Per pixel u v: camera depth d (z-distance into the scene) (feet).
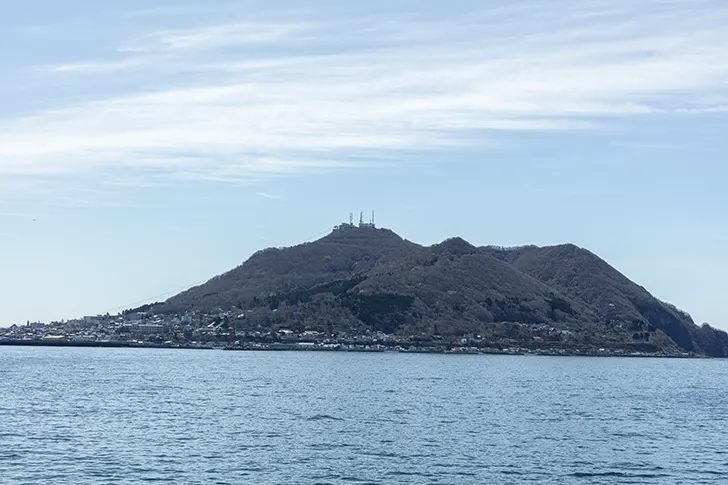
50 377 626.23
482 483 232.32
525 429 343.05
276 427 330.54
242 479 229.45
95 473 232.94
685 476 249.14
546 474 246.88
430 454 274.16
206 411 385.70
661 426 369.50
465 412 404.57
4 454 258.57
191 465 246.47
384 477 236.63
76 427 320.91
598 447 298.97
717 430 360.28
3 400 425.69
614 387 645.10
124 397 454.40
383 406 425.69
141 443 283.59
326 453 271.28
